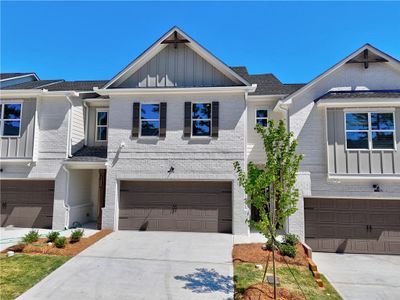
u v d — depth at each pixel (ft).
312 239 38.27
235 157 40.73
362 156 36.63
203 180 41.09
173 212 41.52
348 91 38.42
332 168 36.78
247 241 35.88
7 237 37.47
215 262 28.37
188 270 26.23
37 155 44.14
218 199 41.22
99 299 20.70
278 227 22.07
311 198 38.70
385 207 37.78
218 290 22.34
